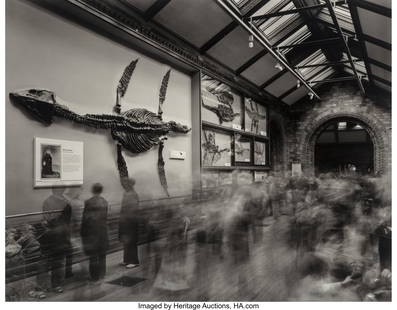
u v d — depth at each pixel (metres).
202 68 10.82
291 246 7.54
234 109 13.70
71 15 6.58
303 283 5.20
